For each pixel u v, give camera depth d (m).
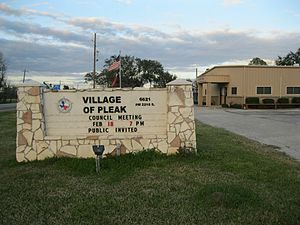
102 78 60.81
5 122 20.31
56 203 5.45
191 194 5.83
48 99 8.93
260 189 6.07
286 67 43.47
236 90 43.97
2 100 70.06
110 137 8.78
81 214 4.97
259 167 7.79
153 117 9.14
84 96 9.00
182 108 8.93
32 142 8.64
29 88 8.66
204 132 15.08
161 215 4.93
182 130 8.91
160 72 71.25
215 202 5.35
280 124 19.62
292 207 5.17
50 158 8.55
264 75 43.28
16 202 5.52
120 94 9.05
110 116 9.03
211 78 44.72
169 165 7.95
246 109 40.22
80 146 8.70
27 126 8.66
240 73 43.38
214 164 8.05
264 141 12.77
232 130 16.62
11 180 6.83
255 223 4.63
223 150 9.95
